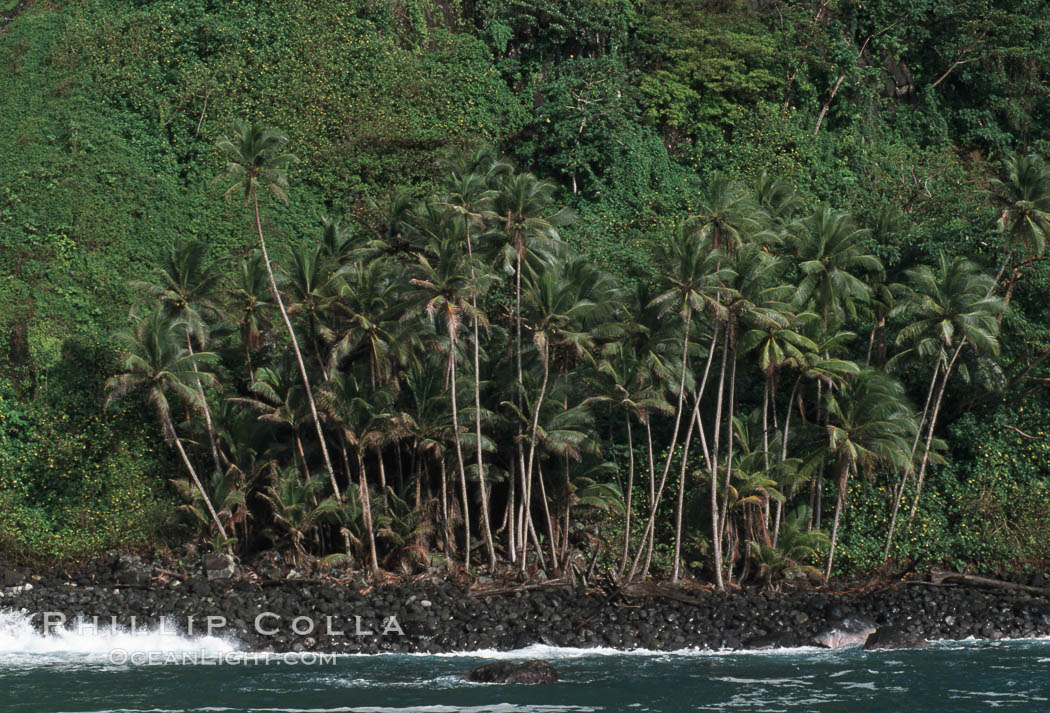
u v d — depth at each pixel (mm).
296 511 167000
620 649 141500
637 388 168125
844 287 174875
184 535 177500
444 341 168750
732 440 171375
